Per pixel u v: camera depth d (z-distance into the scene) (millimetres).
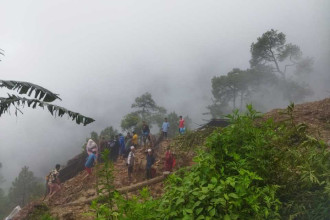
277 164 3365
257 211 2838
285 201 3268
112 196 3479
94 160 12531
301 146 3430
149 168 11234
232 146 3695
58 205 10547
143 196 3463
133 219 3039
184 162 10570
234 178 3121
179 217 3020
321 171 3232
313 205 3037
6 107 4258
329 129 6812
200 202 2928
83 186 11641
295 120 9359
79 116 4535
